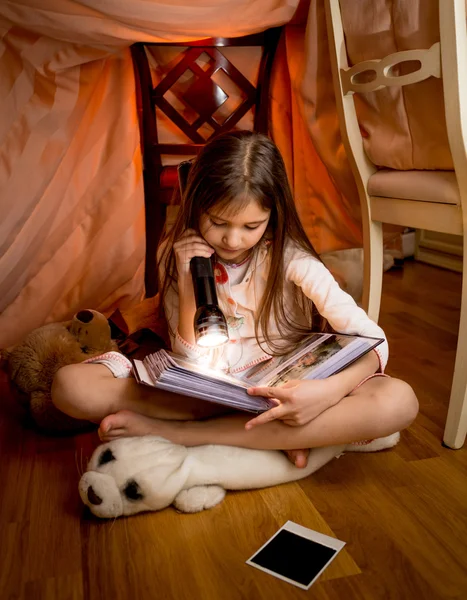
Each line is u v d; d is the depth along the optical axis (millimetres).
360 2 1351
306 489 1075
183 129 1768
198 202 1077
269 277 1170
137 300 1776
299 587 829
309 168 1825
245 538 939
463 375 1167
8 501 1043
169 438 1057
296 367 1065
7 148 1580
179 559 892
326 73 1645
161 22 1564
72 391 1056
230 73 1752
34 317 1650
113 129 1686
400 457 1180
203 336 962
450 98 1099
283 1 1641
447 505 1022
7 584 844
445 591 822
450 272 2777
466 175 1124
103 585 839
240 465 1045
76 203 1672
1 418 1374
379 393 1054
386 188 1401
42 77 1601
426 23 1215
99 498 952
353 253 2051
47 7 1501
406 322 2043
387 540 930
